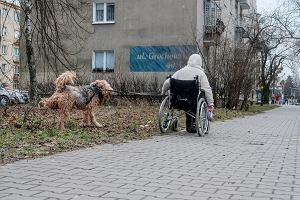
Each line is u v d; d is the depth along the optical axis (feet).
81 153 24.16
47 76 83.76
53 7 53.01
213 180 17.99
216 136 35.70
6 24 51.93
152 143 29.58
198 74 36.60
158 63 93.40
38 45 54.80
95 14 98.94
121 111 62.80
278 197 15.43
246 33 122.21
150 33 94.48
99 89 36.60
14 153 23.25
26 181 16.87
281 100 282.56
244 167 21.25
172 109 37.01
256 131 41.68
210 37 91.91
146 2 94.73
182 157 23.76
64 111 34.78
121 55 96.73
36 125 36.42
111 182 17.08
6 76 50.44
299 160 23.82
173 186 16.70
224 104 85.66
